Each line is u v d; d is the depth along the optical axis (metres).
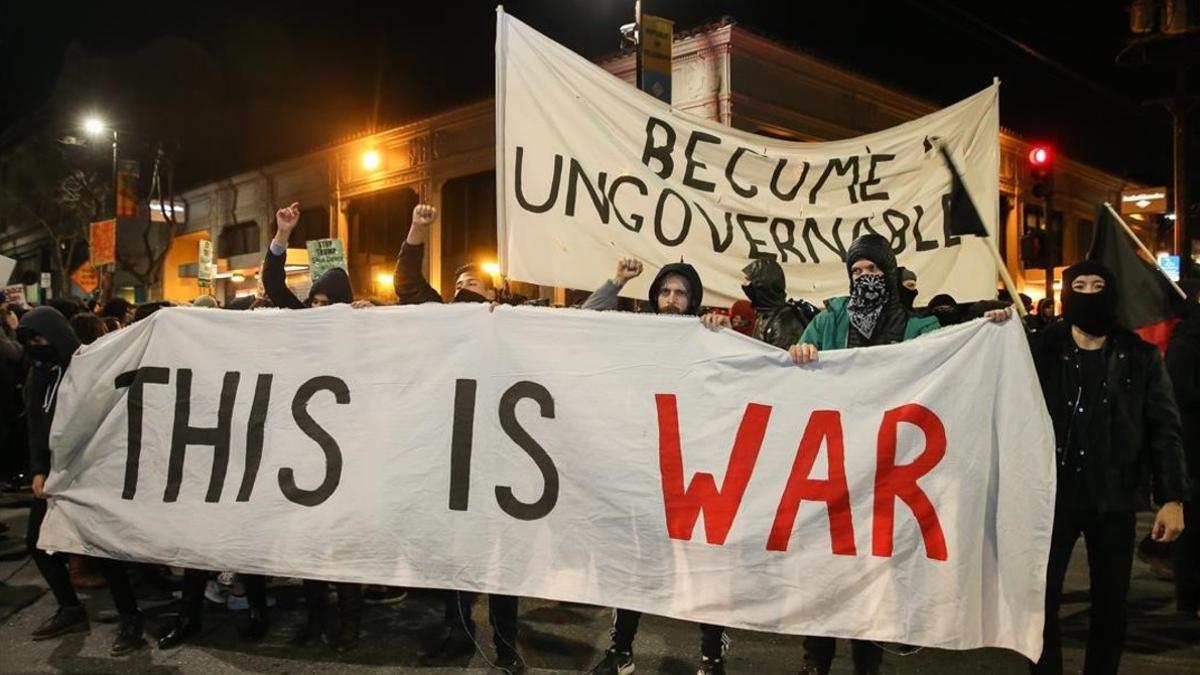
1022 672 4.18
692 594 3.54
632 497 3.64
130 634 4.38
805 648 3.88
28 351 4.45
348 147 22.03
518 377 3.83
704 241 4.83
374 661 4.27
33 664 4.24
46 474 4.41
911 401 3.37
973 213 3.35
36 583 5.67
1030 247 10.84
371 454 3.97
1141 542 5.96
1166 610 5.11
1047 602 3.42
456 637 4.33
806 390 3.50
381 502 3.91
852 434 3.43
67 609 4.62
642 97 4.71
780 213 5.04
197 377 4.23
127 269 26.41
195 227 29.05
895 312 3.62
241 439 4.14
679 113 4.81
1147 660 4.31
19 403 7.09
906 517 3.34
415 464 3.90
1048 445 3.20
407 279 4.82
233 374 4.20
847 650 4.45
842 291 5.12
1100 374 3.40
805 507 3.45
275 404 4.13
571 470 3.73
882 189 5.28
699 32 14.02
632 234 4.66
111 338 4.33
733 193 4.93
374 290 21.97
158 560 4.11
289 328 4.19
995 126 5.60
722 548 3.51
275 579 5.81
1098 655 3.38
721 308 5.18
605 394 3.73
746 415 3.55
